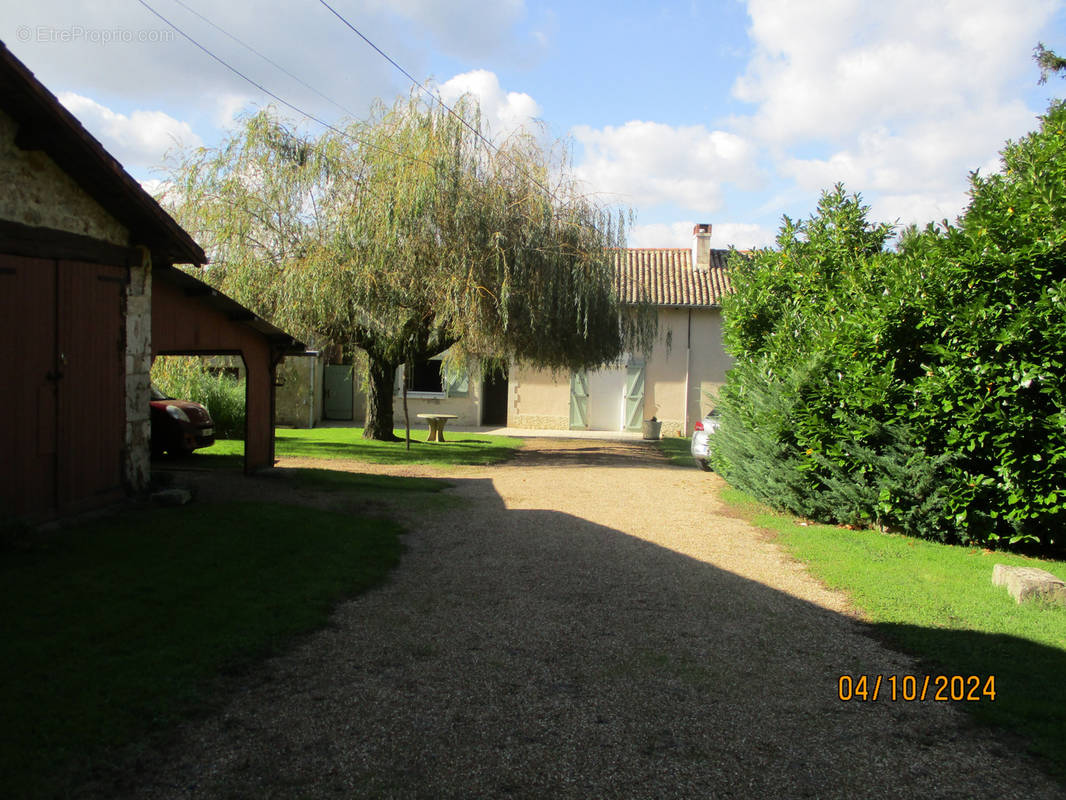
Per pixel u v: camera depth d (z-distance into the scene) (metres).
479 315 14.41
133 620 4.43
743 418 10.65
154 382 14.48
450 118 14.99
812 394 8.81
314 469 11.81
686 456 18.17
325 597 5.29
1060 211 7.17
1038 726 3.56
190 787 2.87
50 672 3.66
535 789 2.97
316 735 3.34
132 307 7.48
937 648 4.63
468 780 3.02
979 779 3.11
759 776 3.12
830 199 10.35
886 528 8.47
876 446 8.51
